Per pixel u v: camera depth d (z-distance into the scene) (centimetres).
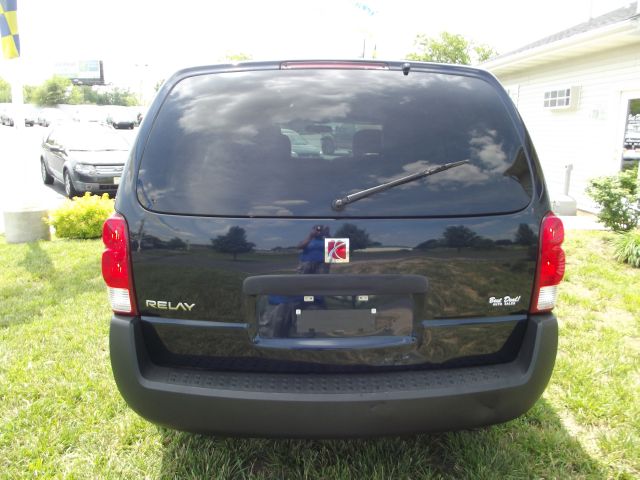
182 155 218
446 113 226
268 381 213
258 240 209
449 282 215
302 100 224
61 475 252
